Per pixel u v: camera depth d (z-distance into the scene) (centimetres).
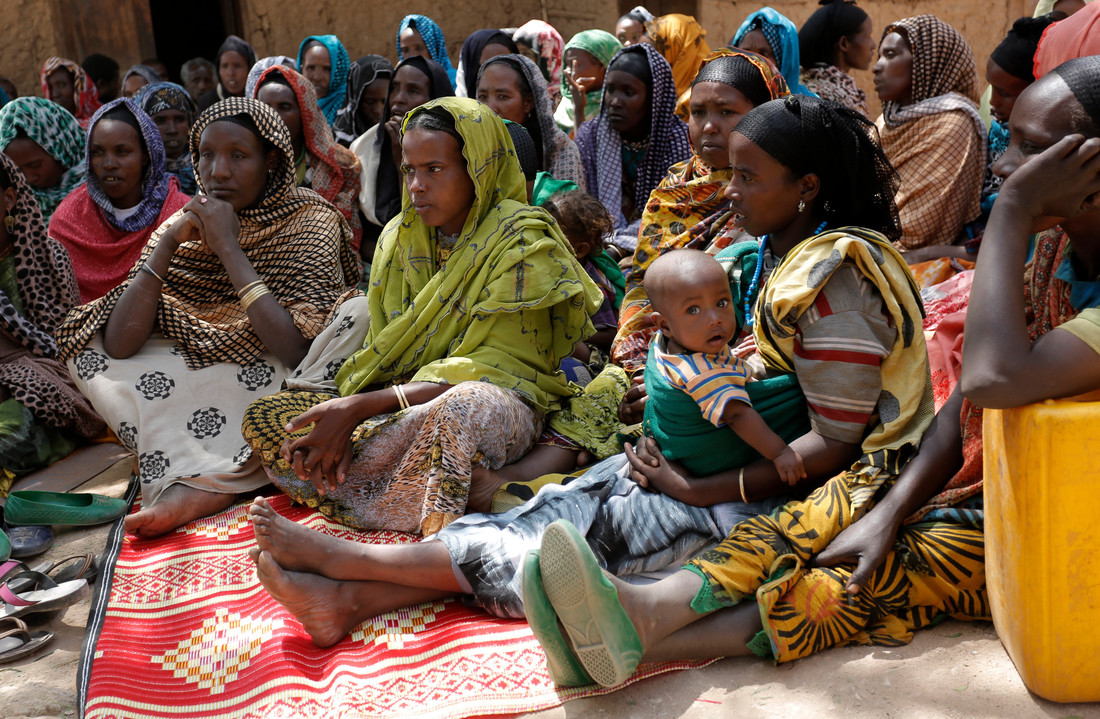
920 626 236
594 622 205
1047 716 200
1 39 899
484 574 249
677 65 682
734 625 227
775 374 265
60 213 483
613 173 520
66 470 394
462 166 316
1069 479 188
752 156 265
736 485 255
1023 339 196
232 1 1010
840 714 205
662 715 212
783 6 866
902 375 251
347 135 657
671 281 251
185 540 316
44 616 277
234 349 365
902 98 482
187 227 360
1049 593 195
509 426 302
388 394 305
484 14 997
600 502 263
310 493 321
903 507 238
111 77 905
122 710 226
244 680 236
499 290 312
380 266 344
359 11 978
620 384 344
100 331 360
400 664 235
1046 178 198
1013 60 444
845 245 244
